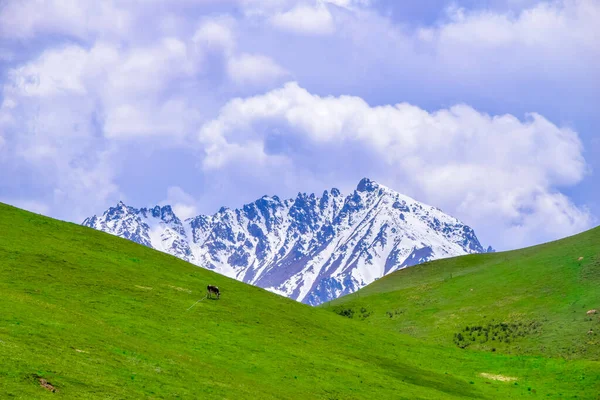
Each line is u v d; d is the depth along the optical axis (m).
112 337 59.28
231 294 96.88
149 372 52.53
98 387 45.12
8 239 87.12
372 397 67.38
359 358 82.94
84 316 64.50
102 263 89.94
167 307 79.69
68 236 99.12
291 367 70.06
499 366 96.81
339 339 90.25
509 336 120.19
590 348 106.38
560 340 112.31
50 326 55.03
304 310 103.50
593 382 86.50
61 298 70.62
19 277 73.56
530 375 92.06
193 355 65.00
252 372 65.31
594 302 122.25
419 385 77.75
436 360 95.44
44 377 43.38
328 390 65.69
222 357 67.44
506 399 80.25
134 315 72.75
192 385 53.09
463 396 78.00
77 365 47.94
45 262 81.50
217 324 78.75
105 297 76.12
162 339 67.44
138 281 87.12
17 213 103.69
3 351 45.06
